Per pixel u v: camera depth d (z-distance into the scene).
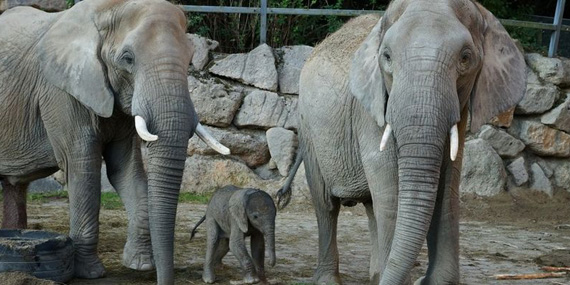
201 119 14.66
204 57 14.93
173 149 7.30
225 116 14.62
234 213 8.01
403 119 5.98
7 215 10.03
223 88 14.67
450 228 6.96
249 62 14.91
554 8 18.28
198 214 12.88
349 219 13.17
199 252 10.01
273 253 7.84
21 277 7.60
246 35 15.98
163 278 7.27
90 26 8.07
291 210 13.86
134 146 8.77
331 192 8.32
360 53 6.84
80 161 8.39
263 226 7.88
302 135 8.57
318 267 8.62
